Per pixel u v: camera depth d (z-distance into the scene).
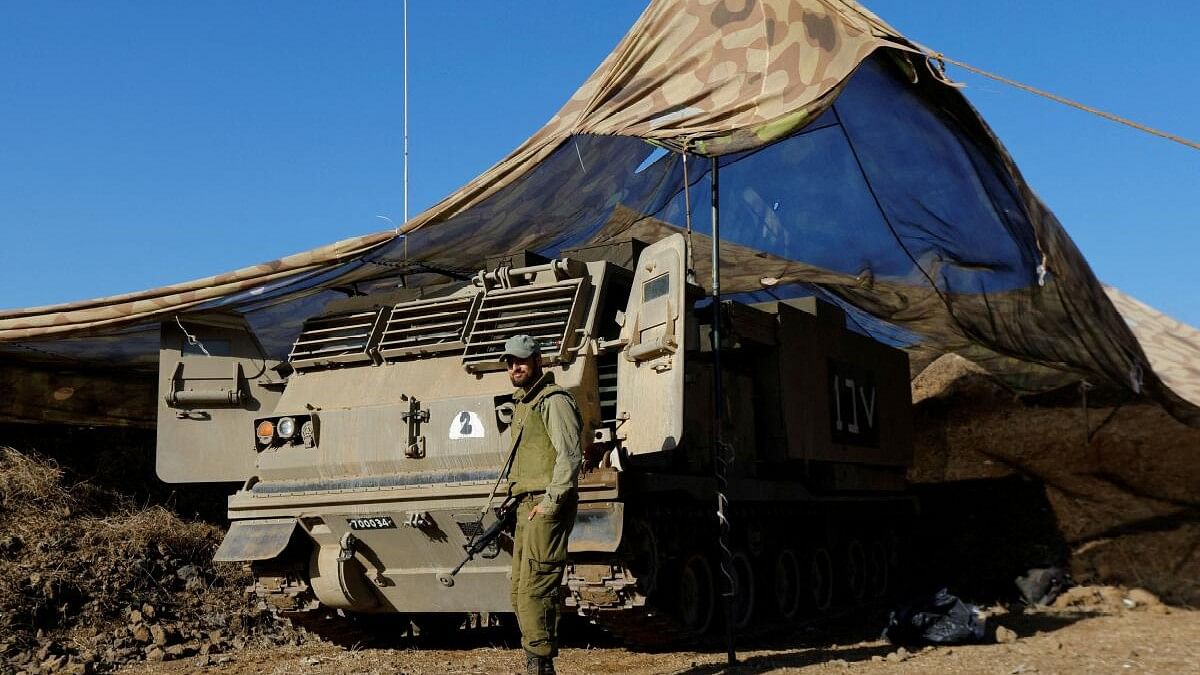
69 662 9.79
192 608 11.42
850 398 12.98
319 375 10.09
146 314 10.84
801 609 12.41
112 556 11.57
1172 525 15.41
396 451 9.19
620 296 9.65
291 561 9.80
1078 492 16.89
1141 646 9.02
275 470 9.74
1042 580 13.11
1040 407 19.16
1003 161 9.12
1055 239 9.45
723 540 8.80
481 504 8.70
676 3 9.71
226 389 10.84
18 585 10.60
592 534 8.23
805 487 11.88
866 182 11.09
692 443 9.71
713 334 9.28
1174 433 17.61
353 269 10.92
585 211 11.37
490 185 9.65
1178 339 11.80
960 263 12.02
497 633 11.11
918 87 8.98
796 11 9.12
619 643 10.13
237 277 10.50
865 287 13.97
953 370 20.48
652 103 9.41
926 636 9.47
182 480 10.88
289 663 9.59
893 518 15.30
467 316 9.52
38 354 12.63
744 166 11.27
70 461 13.27
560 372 8.77
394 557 9.41
